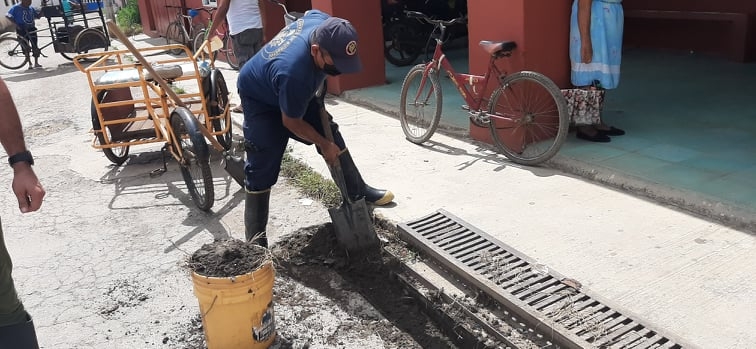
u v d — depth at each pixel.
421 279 3.50
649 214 3.89
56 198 5.22
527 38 4.85
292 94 3.17
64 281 3.81
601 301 2.98
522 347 2.85
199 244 4.18
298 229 4.20
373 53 7.70
